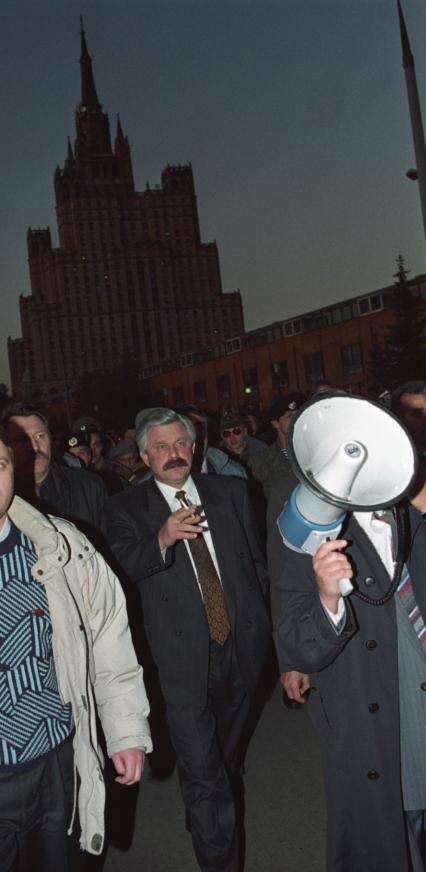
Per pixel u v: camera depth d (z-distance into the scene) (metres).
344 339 76.12
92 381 104.81
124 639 2.89
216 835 3.66
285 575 2.67
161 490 4.20
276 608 2.68
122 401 100.81
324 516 2.17
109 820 4.52
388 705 2.61
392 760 2.61
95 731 2.68
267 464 6.75
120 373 103.25
